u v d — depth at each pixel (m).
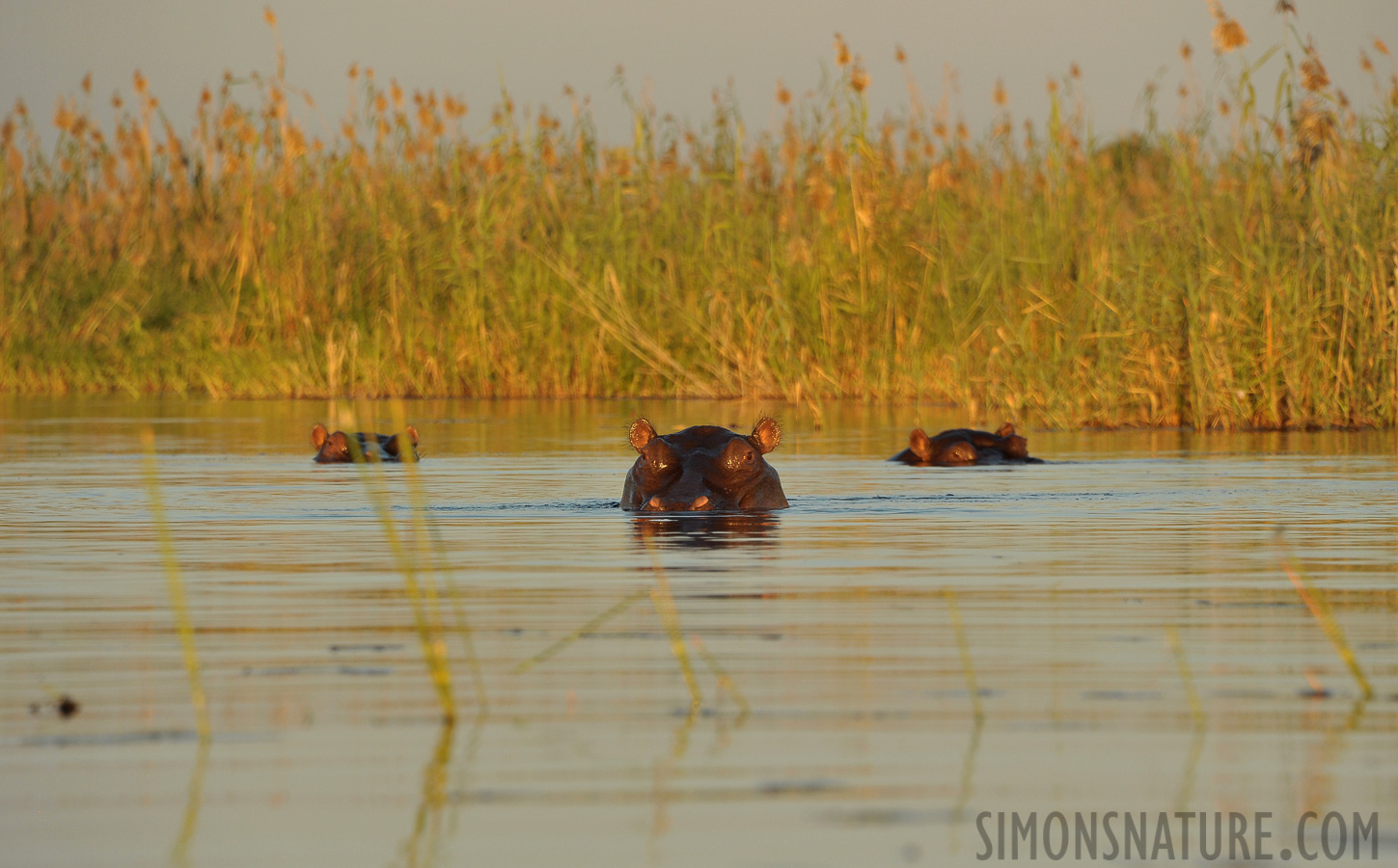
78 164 111.75
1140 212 84.12
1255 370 75.44
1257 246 75.19
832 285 90.94
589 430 73.25
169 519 40.62
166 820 15.63
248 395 102.62
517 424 76.88
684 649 23.20
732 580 29.83
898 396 88.00
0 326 110.88
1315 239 75.00
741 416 81.06
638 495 42.72
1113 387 77.25
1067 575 30.45
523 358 97.31
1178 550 34.25
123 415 86.69
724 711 19.66
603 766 17.38
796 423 76.56
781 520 40.19
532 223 100.94
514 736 18.55
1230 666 22.02
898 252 90.44
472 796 16.38
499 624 25.25
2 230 111.31
